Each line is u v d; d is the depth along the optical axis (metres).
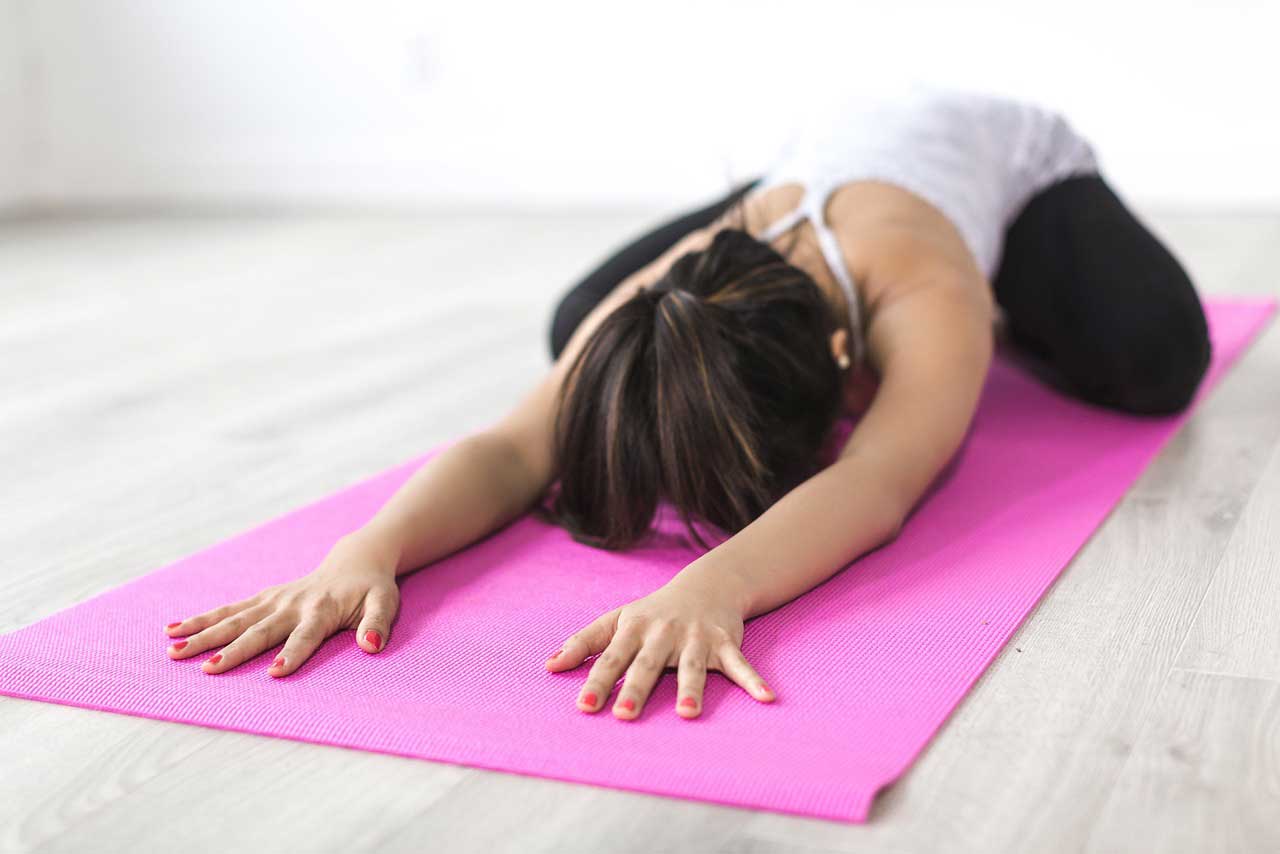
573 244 3.88
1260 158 3.83
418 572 1.39
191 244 4.18
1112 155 3.96
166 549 1.55
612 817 0.94
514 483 1.46
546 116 4.56
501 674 1.15
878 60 4.11
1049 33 3.93
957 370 1.46
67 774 1.04
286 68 4.81
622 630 1.14
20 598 1.42
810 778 0.96
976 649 1.17
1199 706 1.07
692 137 4.40
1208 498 1.56
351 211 4.78
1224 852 0.88
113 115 5.04
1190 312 1.84
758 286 1.42
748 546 1.24
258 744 1.07
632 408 1.34
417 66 4.66
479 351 2.53
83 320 3.03
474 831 0.94
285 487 1.76
